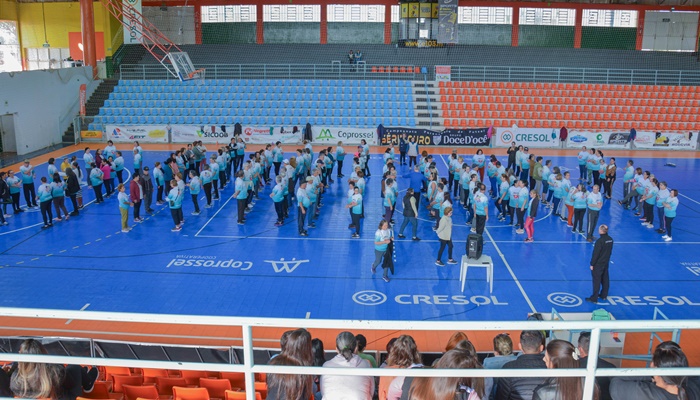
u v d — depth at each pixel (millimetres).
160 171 24641
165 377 8727
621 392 4727
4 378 5598
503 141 38594
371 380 5254
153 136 39500
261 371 3824
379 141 38500
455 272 17531
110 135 39656
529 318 11664
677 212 24125
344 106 41469
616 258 18844
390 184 20656
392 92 42875
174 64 39406
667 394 4594
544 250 19531
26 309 3820
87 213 23500
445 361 4340
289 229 21609
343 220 22750
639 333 13500
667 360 4645
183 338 13406
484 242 20281
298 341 5180
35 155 35219
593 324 3682
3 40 48781
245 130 39281
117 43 49562
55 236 20594
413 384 4320
